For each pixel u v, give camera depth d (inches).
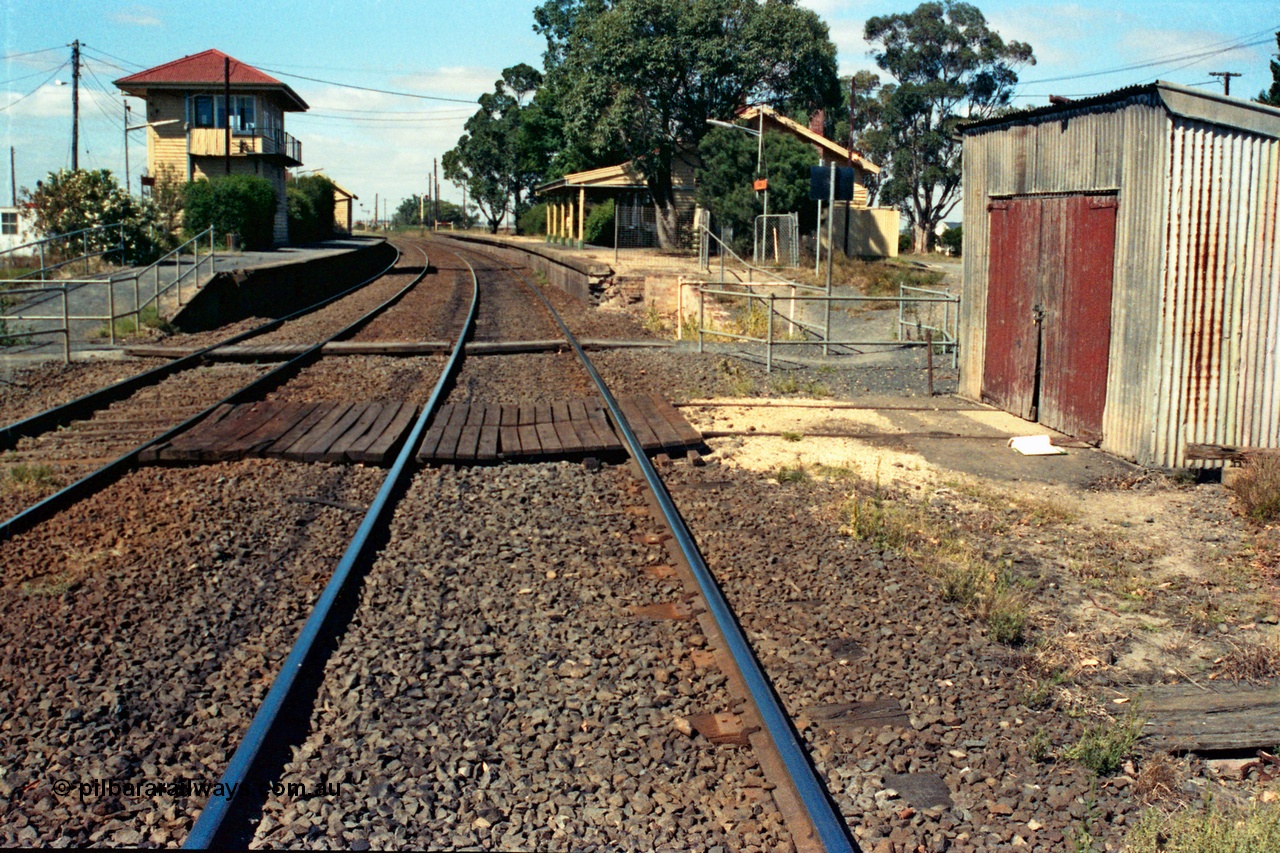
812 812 152.9
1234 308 377.4
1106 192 407.2
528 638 228.4
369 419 450.0
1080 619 250.1
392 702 197.5
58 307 855.7
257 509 328.5
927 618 242.4
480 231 4271.7
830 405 505.7
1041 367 462.3
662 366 625.0
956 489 362.6
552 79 1884.8
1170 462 382.6
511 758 179.5
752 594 254.2
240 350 665.6
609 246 2095.2
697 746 183.2
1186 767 182.5
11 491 353.4
